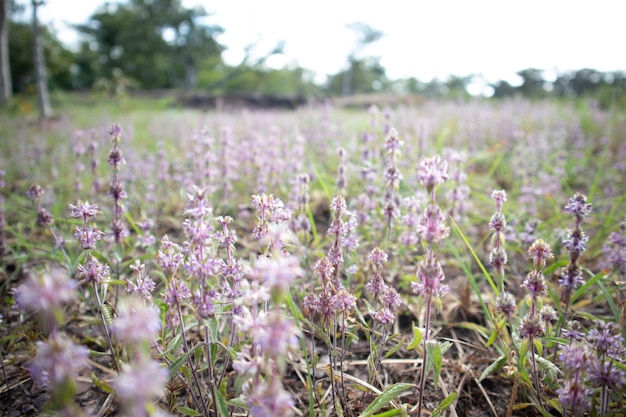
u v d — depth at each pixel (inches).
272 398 51.2
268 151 207.9
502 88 1232.2
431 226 67.6
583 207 85.3
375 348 84.3
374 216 146.0
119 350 93.2
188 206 68.3
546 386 80.8
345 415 79.5
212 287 71.6
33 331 90.7
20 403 84.7
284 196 182.4
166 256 71.7
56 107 650.2
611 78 1190.9
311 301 81.4
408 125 317.4
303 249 115.2
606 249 115.4
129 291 78.3
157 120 405.1
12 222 170.1
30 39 1248.8
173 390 75.8
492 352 100.3
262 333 54.1
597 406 76.8
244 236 155.6
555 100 533.6
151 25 2121.1
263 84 2135.8
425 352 70.4
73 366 43.2
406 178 185.8
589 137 330.0
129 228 156.2
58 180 211.5
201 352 84.2
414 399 88.0
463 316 116.4
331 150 260.8
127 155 210.5
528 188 168.4
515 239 132.1
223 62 2596.0
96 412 82.1
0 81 613.9
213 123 368.8
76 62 2052.2
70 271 103.0
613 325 77.5
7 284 122.1
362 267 125.4
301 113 383.9
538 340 80.0
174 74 2511.1
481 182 233.3
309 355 98.8
